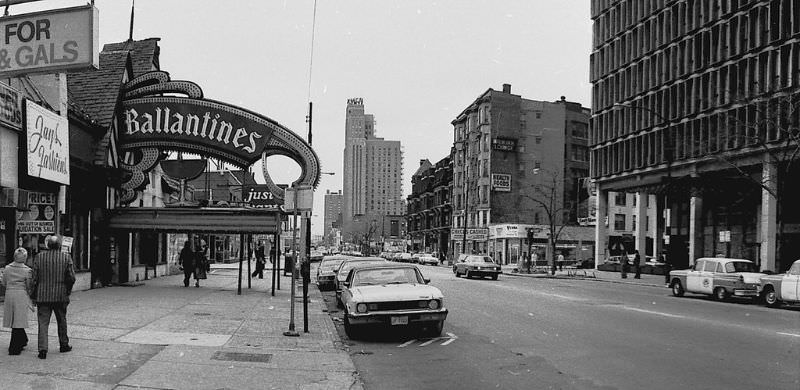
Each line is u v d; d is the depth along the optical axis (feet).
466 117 295.89
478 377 29.99
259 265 110.63
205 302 62.85
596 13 197.06
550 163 274.57
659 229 179.63
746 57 129.49
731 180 141.49
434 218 353.92
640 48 172.65
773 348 37.55
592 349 37.58
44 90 62.18
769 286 72.33
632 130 174.29
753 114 125.08
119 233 88.43
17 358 30.83
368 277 47.37
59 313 32.68
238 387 27.04
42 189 61.77
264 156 81.87
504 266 230.68
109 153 78.74
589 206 239.91
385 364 33.81
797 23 116.78
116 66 83.66
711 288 81.15
